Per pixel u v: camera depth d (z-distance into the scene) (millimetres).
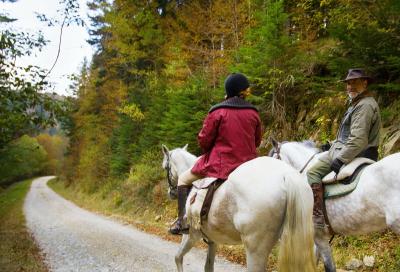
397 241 6070
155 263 7762
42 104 9508
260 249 3156
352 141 3904
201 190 3779
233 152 3691
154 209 15227
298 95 11602
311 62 11047
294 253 2922
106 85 26438
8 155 12602
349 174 3869
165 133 16422
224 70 14359
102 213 19094
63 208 23516
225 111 3742
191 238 4637
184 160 5602
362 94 4125
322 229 4121
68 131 39500
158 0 21062
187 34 17875
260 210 3100
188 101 14133
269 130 11695
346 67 8422
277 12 10578
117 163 23031
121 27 20219
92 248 9781
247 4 14250
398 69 7906
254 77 10906
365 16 8914
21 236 12336
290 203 3000
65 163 43781
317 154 4645
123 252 9039
